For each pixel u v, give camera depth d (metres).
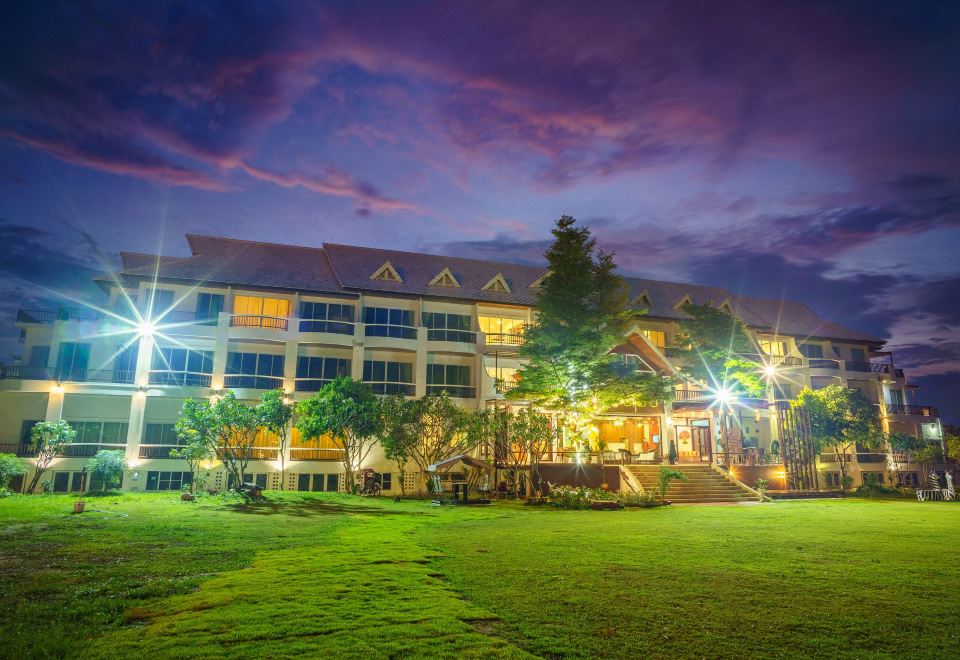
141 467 32.56
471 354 41.22
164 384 34.69
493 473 31.52
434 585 9.84
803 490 35.88
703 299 52.69
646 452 39.69
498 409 34.72
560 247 33.94
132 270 36.47
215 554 12.52
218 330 35.59
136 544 13.71
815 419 41.16
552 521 20.22
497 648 6.88
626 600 9.08
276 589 9.40
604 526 18.58
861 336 55.84
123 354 36.25
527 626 7.78
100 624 7.74
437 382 41.47
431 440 34.72
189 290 37.53
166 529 16.27
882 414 51.94
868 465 49.06
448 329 42.38
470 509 25.39
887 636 7.56
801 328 54.41
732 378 43.53
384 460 36.97
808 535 16.56
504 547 13.98
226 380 37.09
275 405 28.77
